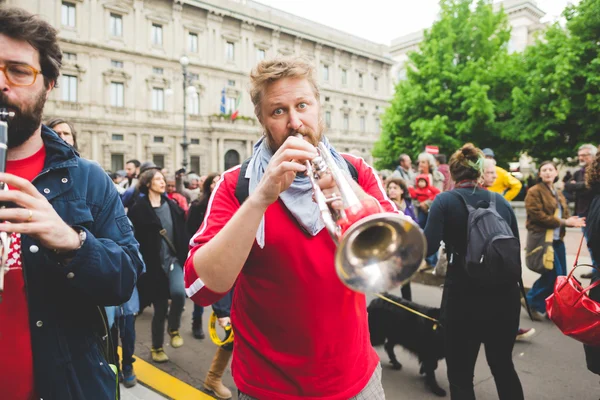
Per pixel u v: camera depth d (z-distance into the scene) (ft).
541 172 15.78
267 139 4.97
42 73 4.25
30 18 4.01
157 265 13.08
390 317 12.08
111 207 4.96
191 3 103.35
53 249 3.92
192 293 4.32
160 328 13.28
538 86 61.93
